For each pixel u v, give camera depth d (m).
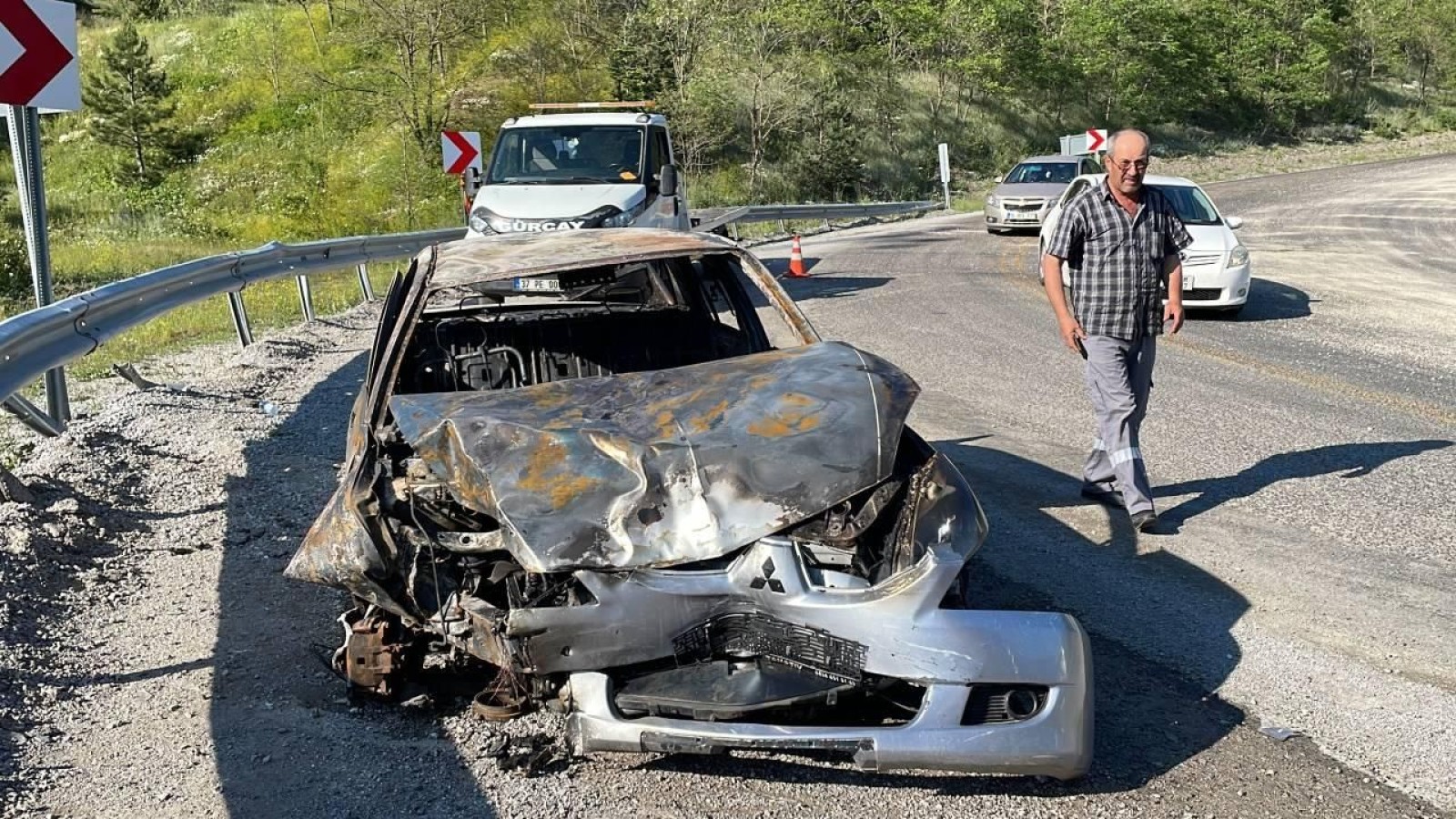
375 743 3.87
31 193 7.37
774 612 3.50
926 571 3.56
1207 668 4.53
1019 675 3.42
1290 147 61.84
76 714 4.08
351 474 4.06
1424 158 52.88
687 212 13.84
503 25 40.22
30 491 6.07
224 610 5.04
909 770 3.61
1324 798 3.58
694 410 4.14
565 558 3.56
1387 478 7.21
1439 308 15.45
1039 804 3.53
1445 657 4.65
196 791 3.57
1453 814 3.51
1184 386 10.16
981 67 53.09
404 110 34.31
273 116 37.03
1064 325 6.21
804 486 3.74
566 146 13.09
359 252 15.02
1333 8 75.00
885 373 4.43
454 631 3.72
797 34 47.97
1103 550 5.91
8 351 6.53
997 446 8.01
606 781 3.63
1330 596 5.29
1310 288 17.36
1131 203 6.08
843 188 41.34
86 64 39.09
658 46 38.66
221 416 8.53
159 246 22.27
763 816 3.43
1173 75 60.81
